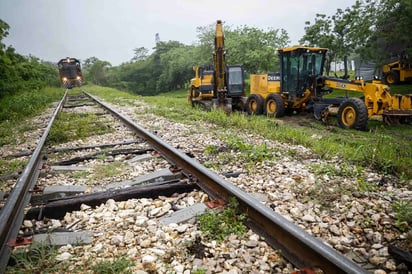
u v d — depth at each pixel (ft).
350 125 31.65
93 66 311.68
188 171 13.83
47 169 15.56
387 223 9.45
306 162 16.08
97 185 13.58
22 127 31.76
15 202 10.47
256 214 9.25
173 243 8.68
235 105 50.37
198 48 192.24
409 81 74.38
